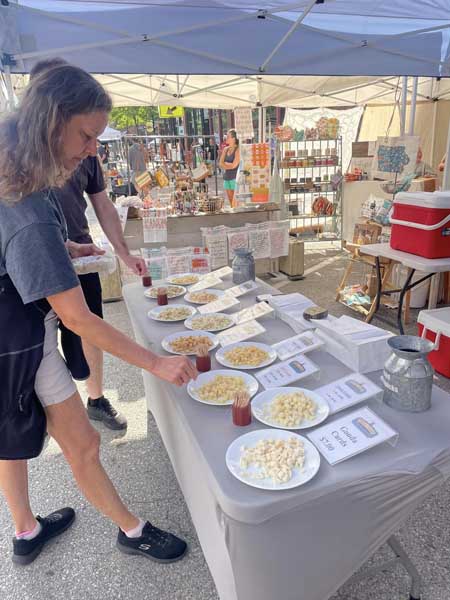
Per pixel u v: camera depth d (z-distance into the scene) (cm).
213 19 326
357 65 379
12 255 102
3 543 176
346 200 621
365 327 142
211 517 120
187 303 208
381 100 751
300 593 111
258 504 87
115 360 330
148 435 239
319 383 129
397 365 112
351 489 96
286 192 632
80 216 221
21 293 104
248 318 175
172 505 189
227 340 160
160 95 633
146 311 197
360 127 836
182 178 523
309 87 584
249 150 525
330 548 107
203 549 141
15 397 119
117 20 308
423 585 148
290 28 334
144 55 326
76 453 139
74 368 144
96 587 155
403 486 103
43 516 186
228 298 196
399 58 386
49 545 173
